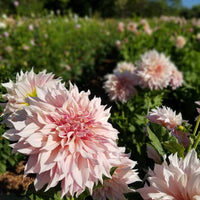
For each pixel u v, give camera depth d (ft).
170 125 5.01
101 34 31.73
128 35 23.22
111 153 3.18
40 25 27.58
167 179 3.05
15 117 3.57
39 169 2.91
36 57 16.79
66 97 3.27
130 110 10.08
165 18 42.32
